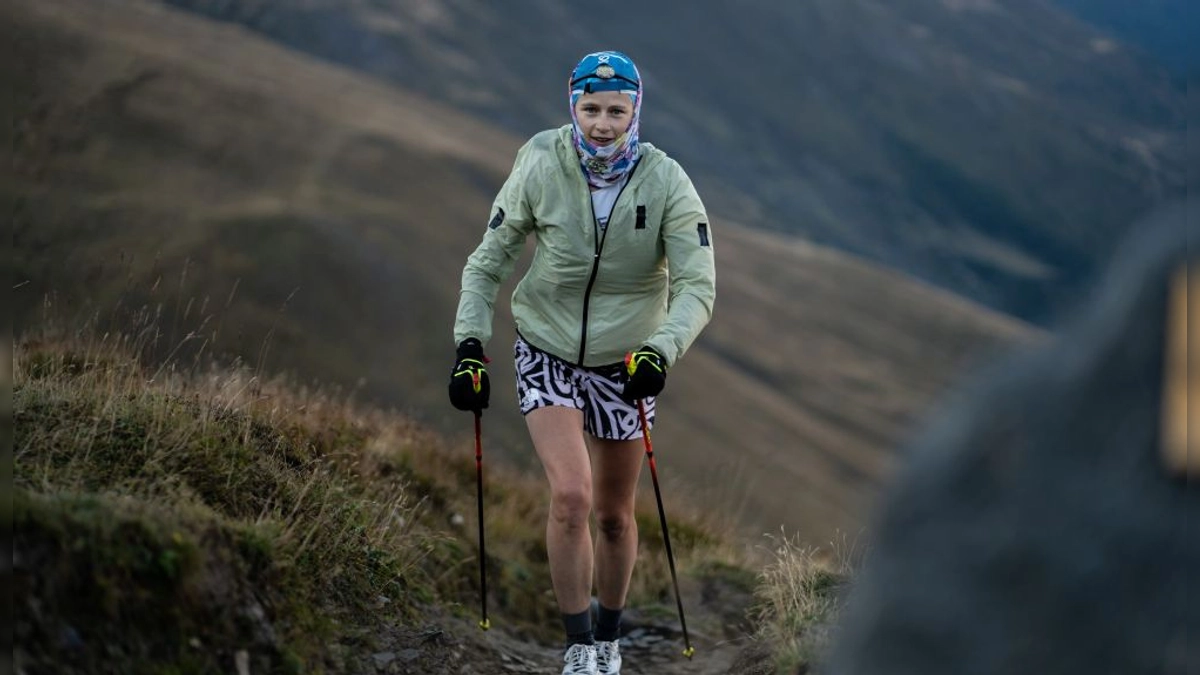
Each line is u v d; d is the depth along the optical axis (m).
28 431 4.50
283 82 144.75
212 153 109.44
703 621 6.92
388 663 4.69
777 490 78.81
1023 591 1.50
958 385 1.73
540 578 7.52
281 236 92.81
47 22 120.12
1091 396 1.50
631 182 4.89
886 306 164.00
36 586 3.33
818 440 103.12
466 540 7.22
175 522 3.96
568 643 4.88
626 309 5.00
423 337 89.69
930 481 1.62
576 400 5.02
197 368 6.19
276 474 5.18
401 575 5.46
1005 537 1.52
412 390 82.62
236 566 4.16
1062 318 1.62
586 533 4.81
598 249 4.90
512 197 5.04
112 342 6.13
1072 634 1.46
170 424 4.96
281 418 6.00
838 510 79.88
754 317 145.25
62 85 109.69
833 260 178.62
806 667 4.29
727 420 99.38
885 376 138.25
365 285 92.44
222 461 4.98
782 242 188.88
